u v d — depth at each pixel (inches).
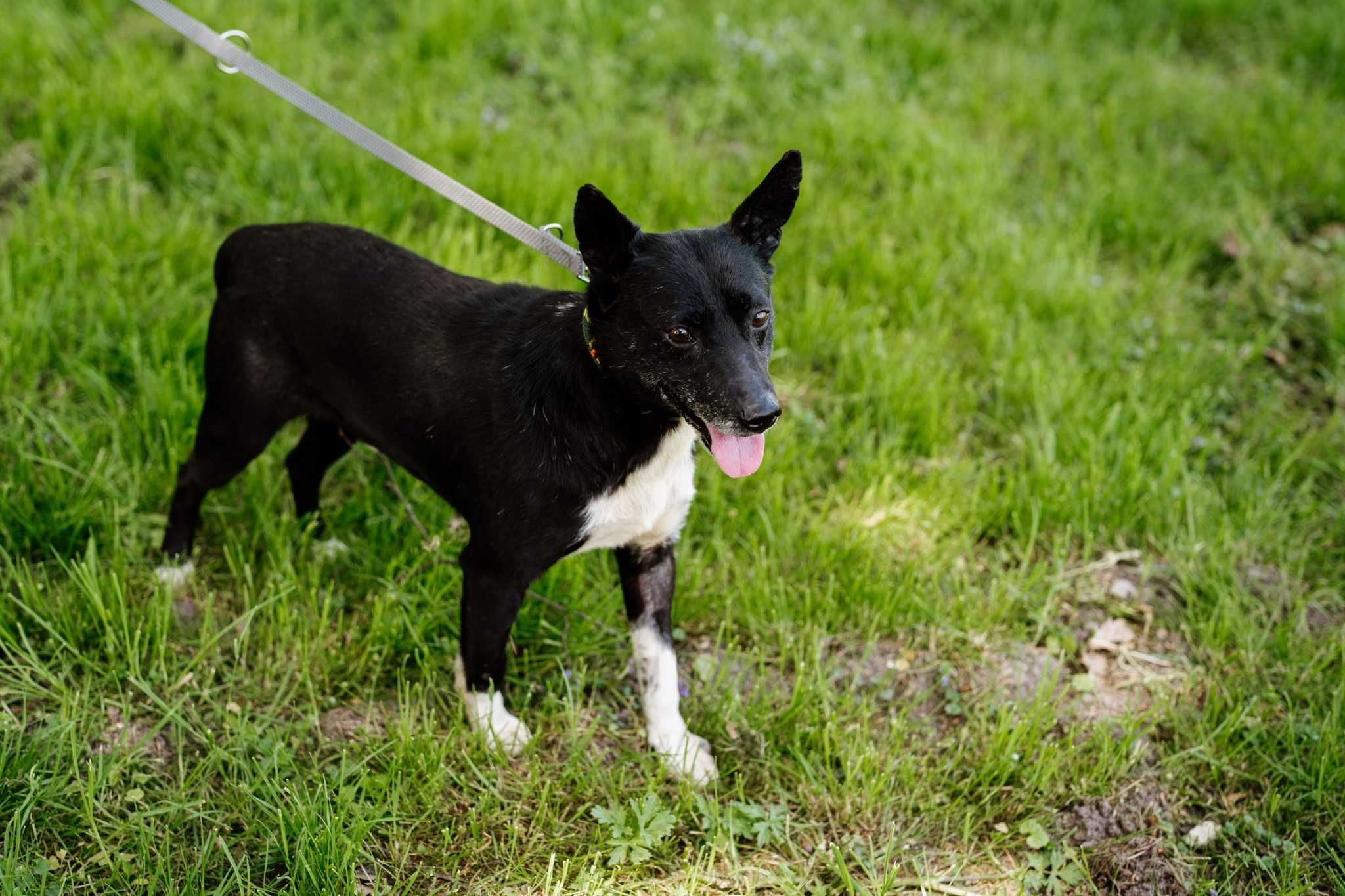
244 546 146.7
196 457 136.2
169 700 126.3
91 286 172.9
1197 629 149.5
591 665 140.8
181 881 108.3
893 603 145.9
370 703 131.1
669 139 224.8
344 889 108.9
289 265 126.8
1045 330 195.2
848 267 200.8
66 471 149.3
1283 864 119.9
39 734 116.4
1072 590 155.3
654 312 106.9
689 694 137.6
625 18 262.7
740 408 104.5
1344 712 134.3
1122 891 119.3
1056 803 127.1
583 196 104.4
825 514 159.0
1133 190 227.3
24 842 109.5
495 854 116.7
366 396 124.3
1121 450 168.4
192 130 208.2
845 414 178.2
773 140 233.1
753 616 144.3
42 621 126.0
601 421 112.9
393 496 155.3
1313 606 155.1
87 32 228.5
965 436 176.1
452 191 129.4
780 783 127.6
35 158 195.5
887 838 122.6
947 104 256.4
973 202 215.8
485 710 125.3
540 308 118.9
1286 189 239.9
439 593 139.8
